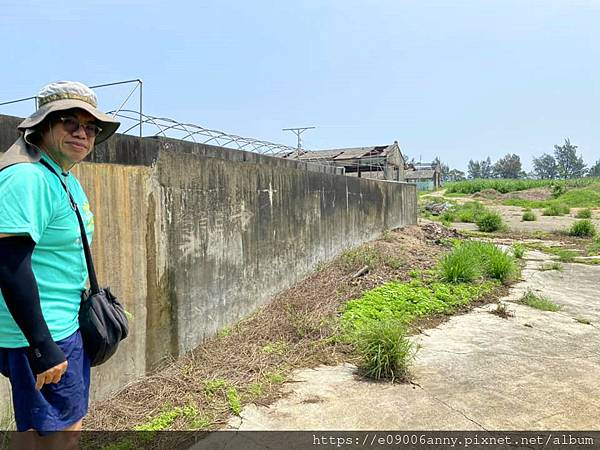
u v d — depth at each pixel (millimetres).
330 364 4246
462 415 3283
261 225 5574
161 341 3844
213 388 3541
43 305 1625
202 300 4391
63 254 1683
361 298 6191
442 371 4105
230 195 4871
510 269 8078
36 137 1718
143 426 3006
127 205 3457
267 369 4000
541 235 15461
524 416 3271
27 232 1491
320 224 7477
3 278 1472
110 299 1950
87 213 1869
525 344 4855
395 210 12016
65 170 1799
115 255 3359
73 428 1768
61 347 1670
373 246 9336
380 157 23375
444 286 7023
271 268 5852
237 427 3094
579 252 11797
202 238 4387
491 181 49844
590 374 4051
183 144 5047
